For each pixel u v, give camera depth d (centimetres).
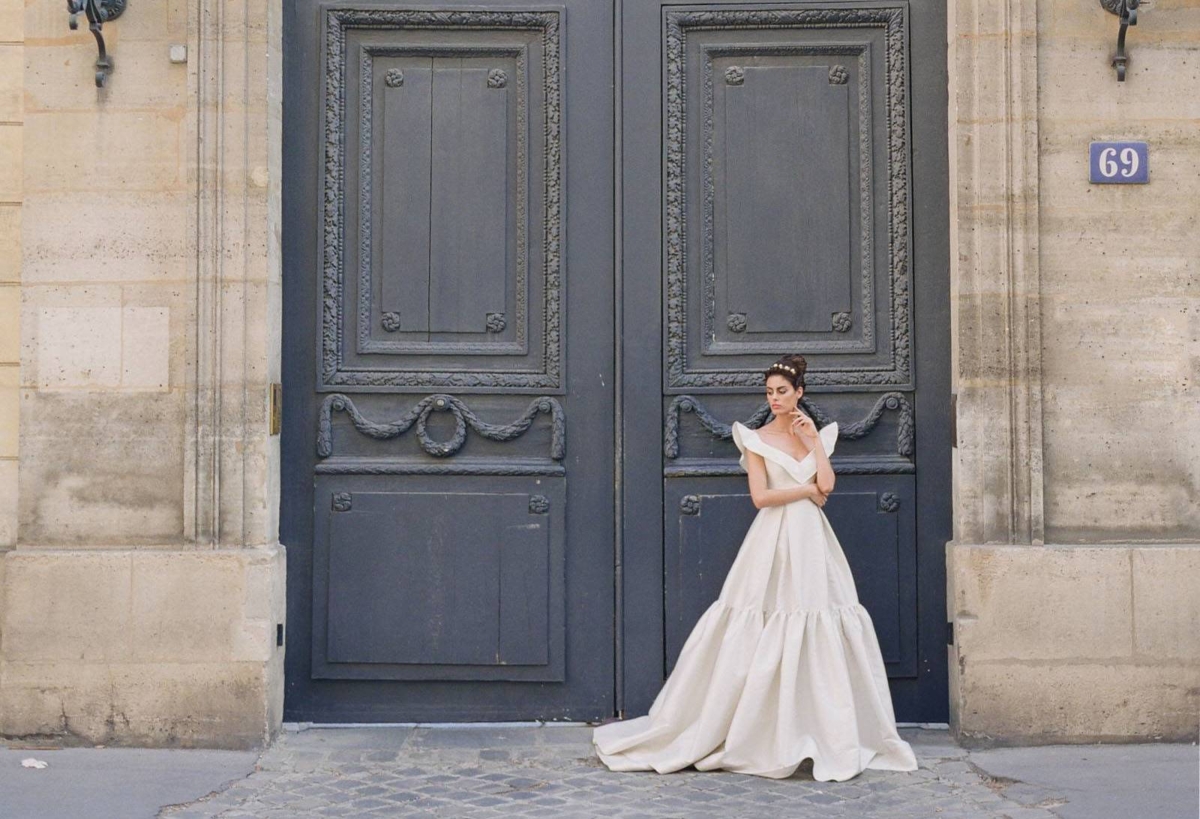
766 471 513
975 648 535
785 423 520
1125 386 541
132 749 531
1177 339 541
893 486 565
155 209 540
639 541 566
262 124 541
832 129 568
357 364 567
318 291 564
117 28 541
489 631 566
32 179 539
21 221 543
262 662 532
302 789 485
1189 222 543
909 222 564
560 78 568
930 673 564
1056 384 542
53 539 538
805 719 495
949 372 563
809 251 568
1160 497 541
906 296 564
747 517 565
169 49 541
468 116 569
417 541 566
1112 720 533
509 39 570
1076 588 534
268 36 544
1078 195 543
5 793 479
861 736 504
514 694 567
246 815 457
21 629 532
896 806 463
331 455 565
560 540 566
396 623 564
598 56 568
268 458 539
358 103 567
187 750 530
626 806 464
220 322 537
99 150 540
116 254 539
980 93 543
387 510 565
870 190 566
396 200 568
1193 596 534
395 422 564
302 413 564
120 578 532
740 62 570
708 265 566
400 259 567
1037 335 539
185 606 532
